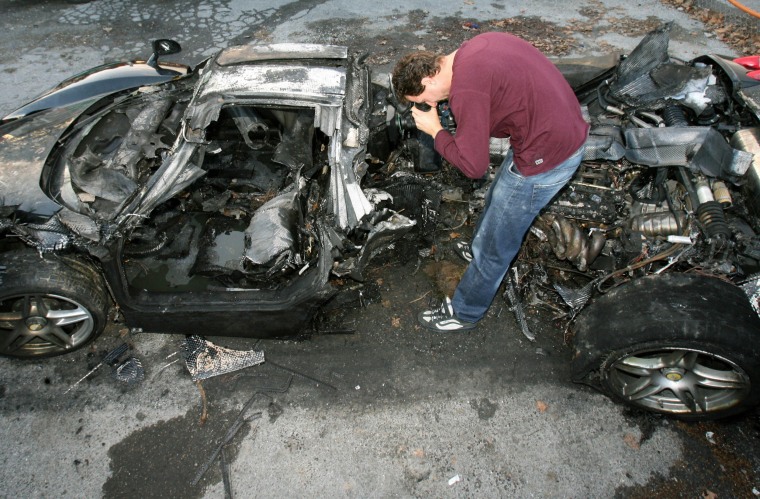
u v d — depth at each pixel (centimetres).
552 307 326
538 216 307
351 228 272
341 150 269
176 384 302
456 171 343
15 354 301
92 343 321
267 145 384
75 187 280
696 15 670
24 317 282
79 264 285
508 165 243
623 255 289
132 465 267
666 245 275
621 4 700
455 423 286
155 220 338
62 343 302
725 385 258
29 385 299
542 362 315
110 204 274
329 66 295
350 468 267
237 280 311
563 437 279
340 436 280
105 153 312
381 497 257
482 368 312
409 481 263
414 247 371
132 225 273
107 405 292
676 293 247
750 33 623
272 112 350
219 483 261
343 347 323
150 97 346
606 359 260
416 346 324
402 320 339
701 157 281
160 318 298
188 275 319
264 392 299
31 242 264
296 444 276
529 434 281
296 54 304
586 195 303
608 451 273
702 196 276
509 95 205
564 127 214
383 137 336
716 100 322
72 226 263
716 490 258
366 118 288
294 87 271
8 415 285
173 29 626
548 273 328
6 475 262
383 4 686
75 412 288
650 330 241
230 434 279
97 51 586
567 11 682
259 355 314
